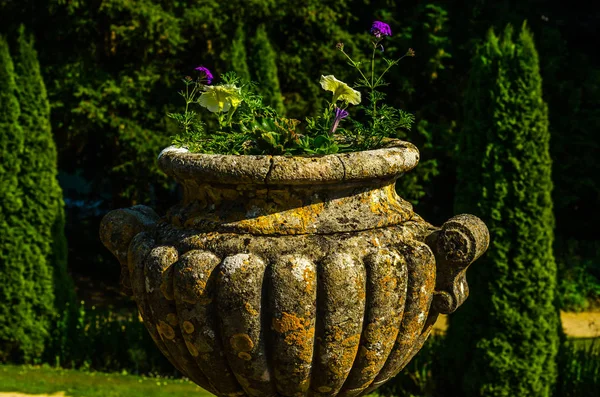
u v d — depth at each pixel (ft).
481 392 23.13
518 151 22.47
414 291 8.98
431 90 36.40
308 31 35.73
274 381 9.00
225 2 34.42
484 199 22.65
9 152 26.48
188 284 8.66
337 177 8.67
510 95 22.43
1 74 26.27
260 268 8.52
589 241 38.32
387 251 8.77
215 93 9.93
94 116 33.27
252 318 8.55
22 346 26.78
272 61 28.43
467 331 23.34
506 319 22.72
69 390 23.62
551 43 37.27
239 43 28.09
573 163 36.58
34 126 26.78
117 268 39.29
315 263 8.57
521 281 22.63
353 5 37.09
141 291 9.41
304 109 35.19
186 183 9.41
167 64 34.83
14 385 23.76
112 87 33.30
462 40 36.65
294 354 8.63
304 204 8.84
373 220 8.98
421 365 24.47
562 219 38.14
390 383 24.75
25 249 26.71
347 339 8.68
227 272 8.50
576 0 38.34
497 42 22.94
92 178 38.83
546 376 23.08
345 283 8.48
